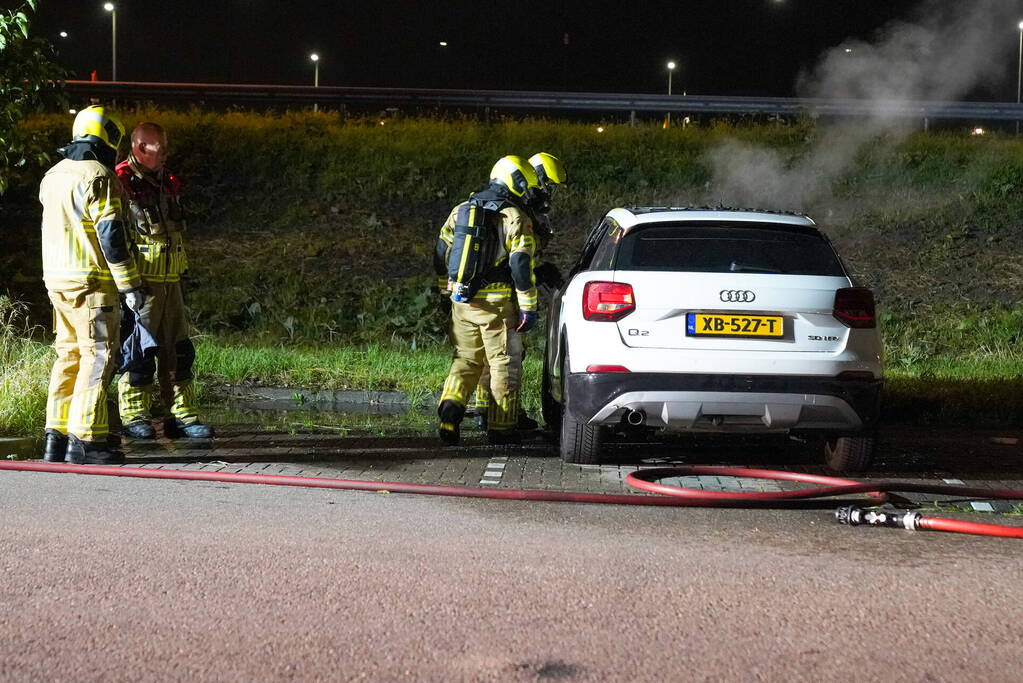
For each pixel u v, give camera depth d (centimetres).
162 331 877
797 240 776
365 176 2097
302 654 390
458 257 859
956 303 1573
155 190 853
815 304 746
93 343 742
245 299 1536
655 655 395
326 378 1170
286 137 2203
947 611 450
